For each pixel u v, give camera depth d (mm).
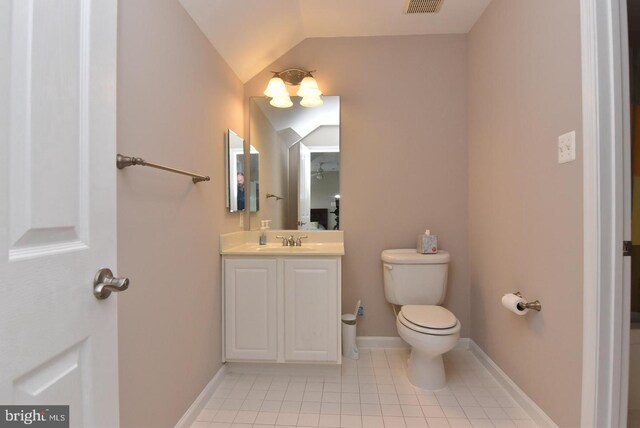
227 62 1968
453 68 2256
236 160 2111
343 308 2314
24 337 512
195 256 1535
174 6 1332
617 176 1088
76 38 625
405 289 2072
